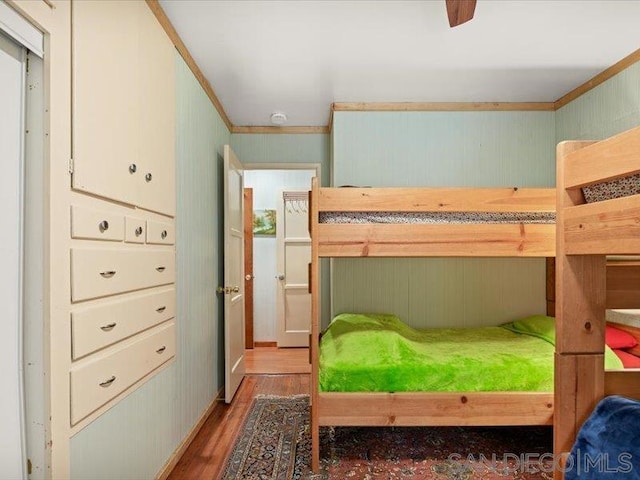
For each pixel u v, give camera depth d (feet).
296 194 14.80
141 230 5.02
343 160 9.69
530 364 6.26
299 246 14.71
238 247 10.30
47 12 3.33
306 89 8.87
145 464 5.19
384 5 5.75
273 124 11.32
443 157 9.70
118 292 4.40
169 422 6.04
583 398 4.31
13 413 3.16
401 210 6.23
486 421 6.08
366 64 7.67
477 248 6.17
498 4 5.71
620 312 7.21
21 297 3.26
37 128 3.34
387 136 9.68
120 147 4.51
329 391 6.16
